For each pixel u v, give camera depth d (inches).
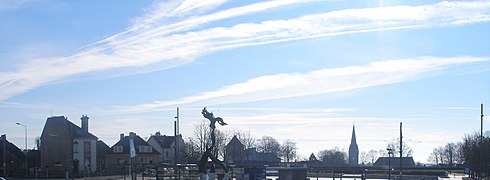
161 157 5502.0
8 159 4104.3
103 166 4505.4
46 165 4104.3
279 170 2501.2
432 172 4448.8
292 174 2485.2
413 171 4527.6
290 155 7253.9
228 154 5032.0
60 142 4126.5
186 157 4493.1
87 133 4370.1
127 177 3540.8
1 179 2800.2
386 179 3705.7
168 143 5654.5
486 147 3176.7
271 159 6382.9
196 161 4244.6
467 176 4264.3
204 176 1536.7
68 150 4097.0
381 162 7165.4
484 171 3299.7
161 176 2871.6
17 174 3747.5
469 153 3673.7
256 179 2454.5
